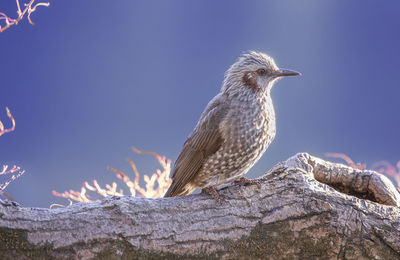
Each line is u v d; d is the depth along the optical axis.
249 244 4.18
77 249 3.95
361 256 4.16
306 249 4.20
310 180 4.41
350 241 4.17
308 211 4.23
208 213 4.24
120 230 4.05
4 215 3.90
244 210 4.27
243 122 5.19
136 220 4.11
